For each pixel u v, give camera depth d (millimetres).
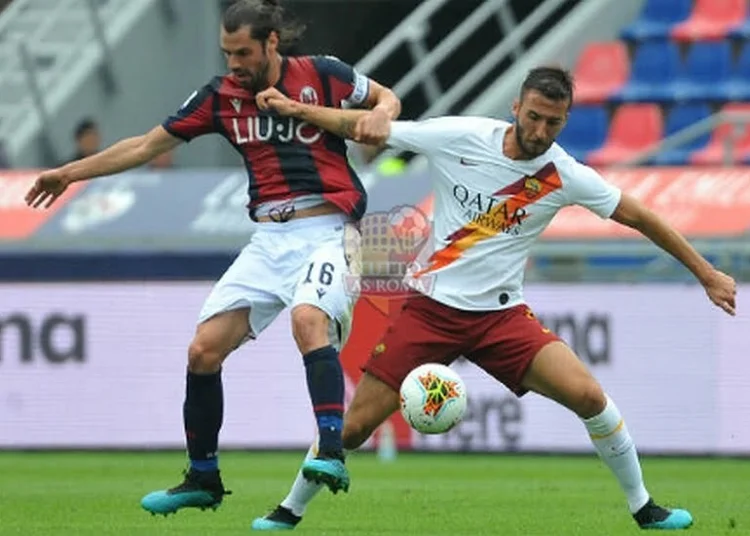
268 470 48719
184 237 58938
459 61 84438
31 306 56250
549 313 54094
